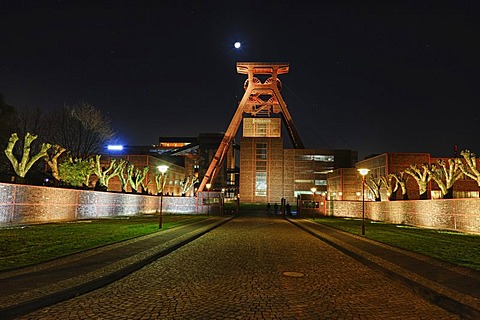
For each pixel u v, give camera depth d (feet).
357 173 290.35
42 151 102.89
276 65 418.92
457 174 113.29
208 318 24.38
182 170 370.12
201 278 36.81
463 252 53.88
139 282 34.81
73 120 186.39
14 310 24.34
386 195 230.89
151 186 278.67
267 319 24.34
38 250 49.42
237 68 422.00
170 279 36.22
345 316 25.35
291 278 37.40
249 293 31.07
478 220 85.20
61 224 94.02
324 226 112.57
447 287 31.55
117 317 24.41
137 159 275.59
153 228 89.30
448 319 25.14
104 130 191.83
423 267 41.34
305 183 400.47
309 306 27.55
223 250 58.13
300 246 65.46
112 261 42.47
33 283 31.14
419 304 28.58
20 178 100.27
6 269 36.83
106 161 270.26
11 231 72.54
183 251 56.39
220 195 214.90
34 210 97.40
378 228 104.37
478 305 26.07
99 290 31.63
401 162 232.12
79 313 25.16
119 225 95.30
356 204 179.01
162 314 25.09
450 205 97.50
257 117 428.15
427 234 84.23
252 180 400.06
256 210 274.77
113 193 147.13
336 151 405.39
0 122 138.62
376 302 28.99
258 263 46.09
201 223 116.57
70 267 38.50
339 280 36.94
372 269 43.16
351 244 63.93
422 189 123.54
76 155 183.83
